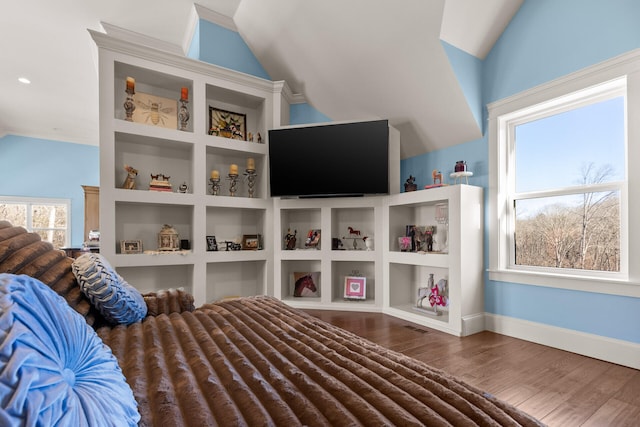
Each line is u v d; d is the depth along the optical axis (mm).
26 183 6445
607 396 1646
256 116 3814
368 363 803
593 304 2176
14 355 363
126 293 1174
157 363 779
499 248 2736
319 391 647
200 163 3127
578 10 2258
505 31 2715
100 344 608
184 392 641
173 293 1556
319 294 3711
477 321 2705
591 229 2307
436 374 767
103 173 2684
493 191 2785
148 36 3617
